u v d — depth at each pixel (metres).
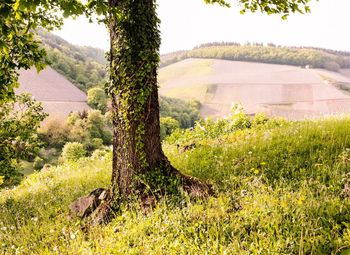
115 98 7.51
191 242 5.58
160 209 6.72
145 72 7.27
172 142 17.16
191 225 6.11
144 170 7.57
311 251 4.67
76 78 130.88
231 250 5.08
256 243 5.07
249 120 15.84
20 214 9.01
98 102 105.94
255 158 9.10
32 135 13.43
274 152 9.33
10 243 7.12
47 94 103.25
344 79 147.88
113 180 7.80
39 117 13.42
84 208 7.89
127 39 7.15
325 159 8.23
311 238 4.96
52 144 74.06
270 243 5.04
